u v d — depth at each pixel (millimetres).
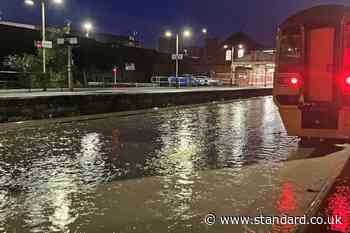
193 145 11180
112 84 44000
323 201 6180
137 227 5133
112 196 6398
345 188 6918
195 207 5891
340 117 9562
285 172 8023
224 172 8000
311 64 9836
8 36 39469
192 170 8164
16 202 6109
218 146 11047
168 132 13852
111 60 54281
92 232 4969
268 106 26812
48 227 5137
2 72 31453
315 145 11172
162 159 9227
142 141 11812
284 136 13023
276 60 10273
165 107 24641
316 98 9828
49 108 17203
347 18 9547
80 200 6195
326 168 8406
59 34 39312
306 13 9938
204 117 19250
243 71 63688
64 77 36250
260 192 6637
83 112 18922
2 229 5074
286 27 10109
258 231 5027
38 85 33156
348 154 9953
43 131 13891
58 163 8758
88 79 47312
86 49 50188
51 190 6730
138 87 45094
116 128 14898
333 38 9555
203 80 55219
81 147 10750
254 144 11422
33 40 41469
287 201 6168
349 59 9469
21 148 10570
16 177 7562
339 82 9492
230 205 5977
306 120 9914
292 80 9992
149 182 7227
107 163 8766
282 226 5191
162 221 5332
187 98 27016
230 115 20359
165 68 65688
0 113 15242
